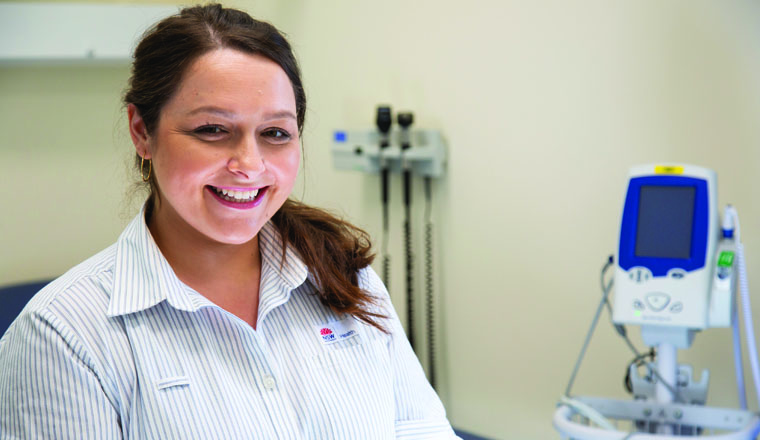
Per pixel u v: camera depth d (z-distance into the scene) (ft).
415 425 4.29
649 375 6.84
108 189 9.98
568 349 8.46
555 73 8.20
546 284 8.54
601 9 7.82
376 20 9.40
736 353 6.49
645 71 7.61
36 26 9.36
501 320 8.93
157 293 3.68
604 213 8.02
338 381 3.94
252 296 4.00
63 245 10.11
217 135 3.56
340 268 4.23
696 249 6.25
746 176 7.15
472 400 9.30
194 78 3.51
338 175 9.90
